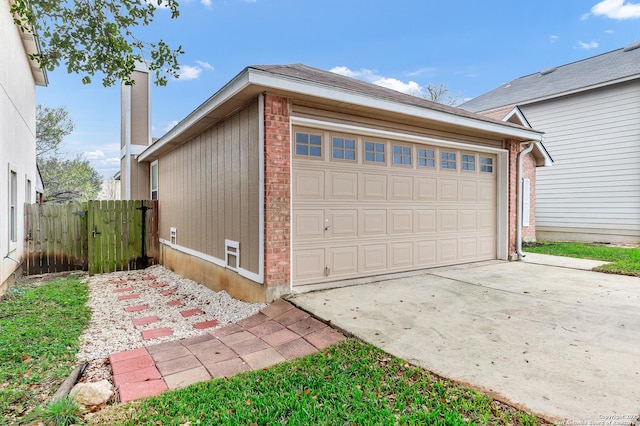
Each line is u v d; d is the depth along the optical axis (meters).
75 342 3.84
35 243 8.43
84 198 22.11
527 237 11.95
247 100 4.95
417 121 6.11
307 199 5.21
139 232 9.40
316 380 2.80
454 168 7.14
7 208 6.45
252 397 2.60
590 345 3.27
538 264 7.34
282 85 4.38
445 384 2.67
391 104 5.38
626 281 5.79
